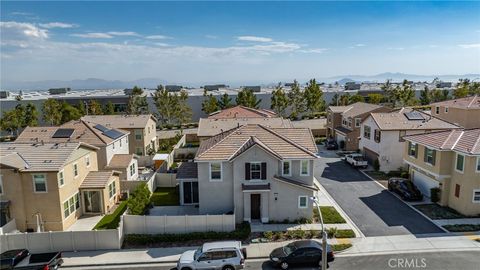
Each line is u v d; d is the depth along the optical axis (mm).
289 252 21625
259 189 27781
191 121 87312
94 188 31766
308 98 83875
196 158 28438
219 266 20828
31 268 21125
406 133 42781
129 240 25406
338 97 90938
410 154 36375
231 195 29188
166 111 79438
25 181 27859
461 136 31266
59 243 24641
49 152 29828
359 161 44812
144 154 53719
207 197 29234
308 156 28531
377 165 43625
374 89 111125
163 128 79062
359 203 32469
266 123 48844
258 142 28766
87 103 81812
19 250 22562
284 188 28281
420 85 132625
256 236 26047
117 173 35656
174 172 42188
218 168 28938
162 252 24172
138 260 23156
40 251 24594
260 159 28141
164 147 61000
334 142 57719
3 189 27672
